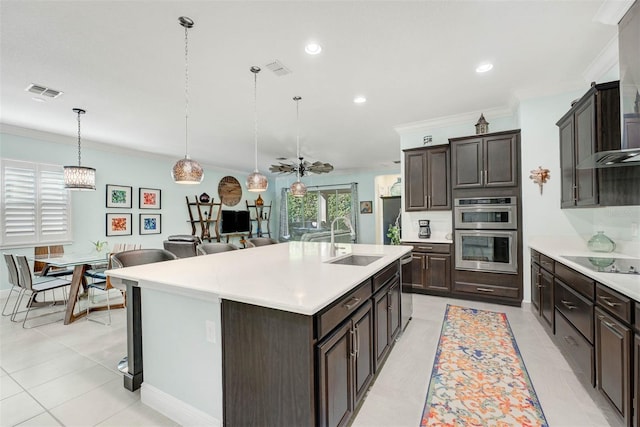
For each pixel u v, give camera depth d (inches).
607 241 101.8
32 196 174.9
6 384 82.9
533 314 130.6
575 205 106.0
